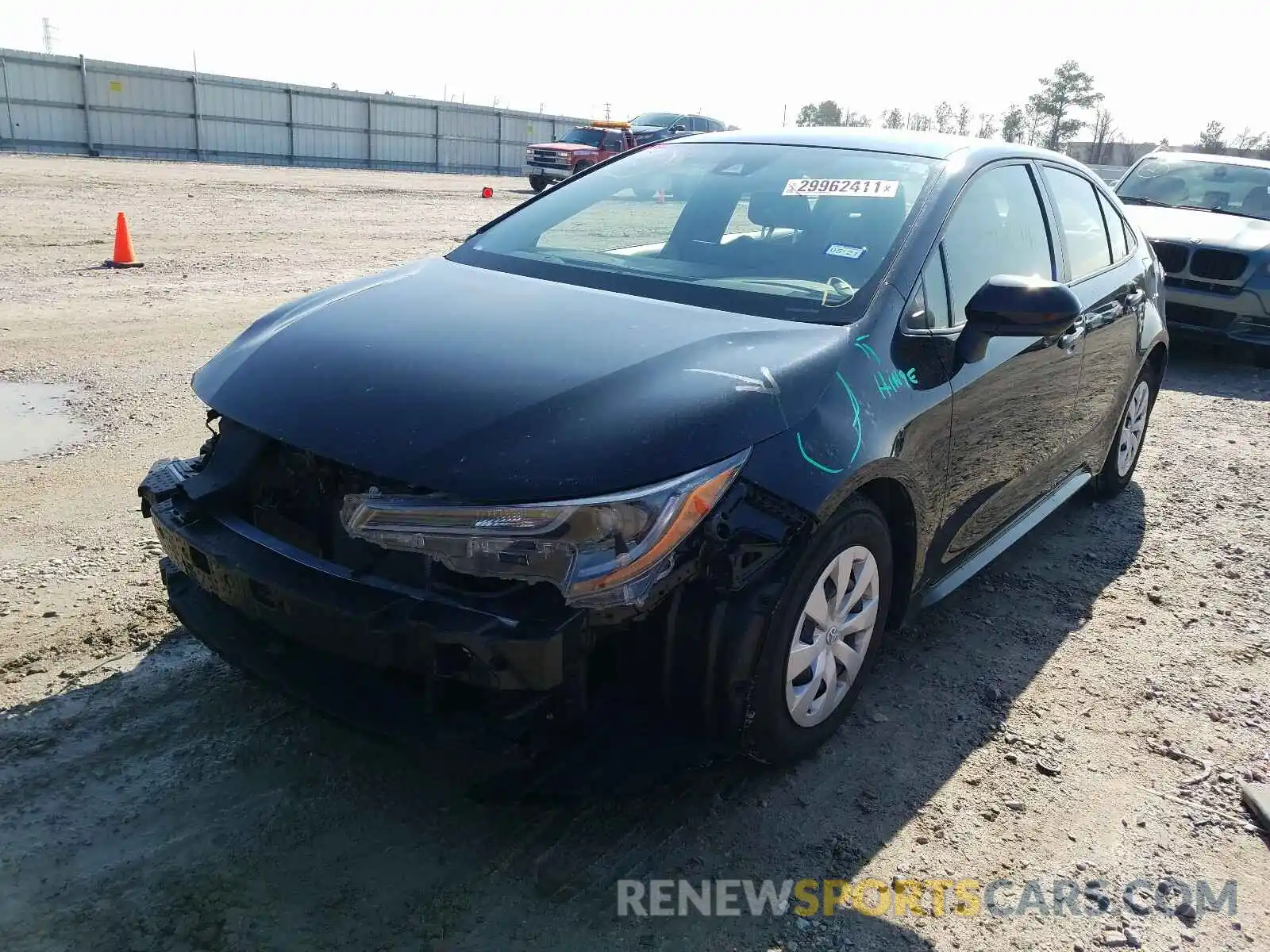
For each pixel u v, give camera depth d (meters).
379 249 13.27
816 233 3.36
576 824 2.68
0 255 10.84
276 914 2.32
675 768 2.87
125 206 15.98
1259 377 8.53
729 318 2.96
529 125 44.53
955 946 2.39
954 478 3.30
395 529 2.32
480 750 2.33
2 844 2.48
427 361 2.66
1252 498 5.54
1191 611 4.17
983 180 3.68
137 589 3.75
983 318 3.12
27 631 3.41
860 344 2.88
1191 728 3.33
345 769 2.84
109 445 5.29
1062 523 5.08
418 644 2.28
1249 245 8.32
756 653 2.52
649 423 2.41
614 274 3.33
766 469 2.50
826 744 3.11
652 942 2.32
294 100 36.50
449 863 2.52
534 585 2.32
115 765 2.80
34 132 30.55
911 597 3.29
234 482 2.77
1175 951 2.41
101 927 2.26
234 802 2.69
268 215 16.33
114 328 7.96
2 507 4.41
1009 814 2.86
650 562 2.29
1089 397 4.41
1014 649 3.79
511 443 2.35
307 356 2.79
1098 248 4.62
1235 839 2.81
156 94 32.97
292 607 2.44
